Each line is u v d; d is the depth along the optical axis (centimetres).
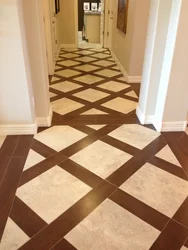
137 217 148
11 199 160
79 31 926
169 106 231
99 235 136
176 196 164
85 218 146
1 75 204
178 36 197
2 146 217
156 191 168
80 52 600
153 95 245
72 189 169
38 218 146
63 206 155
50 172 185
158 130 246
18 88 212
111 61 518
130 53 369
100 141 228
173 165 196
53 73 426
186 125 249
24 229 138
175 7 195
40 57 215
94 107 300
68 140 228
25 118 229
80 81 391
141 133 243
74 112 285
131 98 329
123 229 140
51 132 241
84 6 884
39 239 133
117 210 152
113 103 312
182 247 130
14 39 189
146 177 182
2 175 181
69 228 140
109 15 614
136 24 340
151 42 223
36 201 158
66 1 598
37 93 233
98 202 158
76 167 191
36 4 192
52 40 425
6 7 176
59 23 605
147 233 138
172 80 217
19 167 190
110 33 631
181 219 147
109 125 257
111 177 181
